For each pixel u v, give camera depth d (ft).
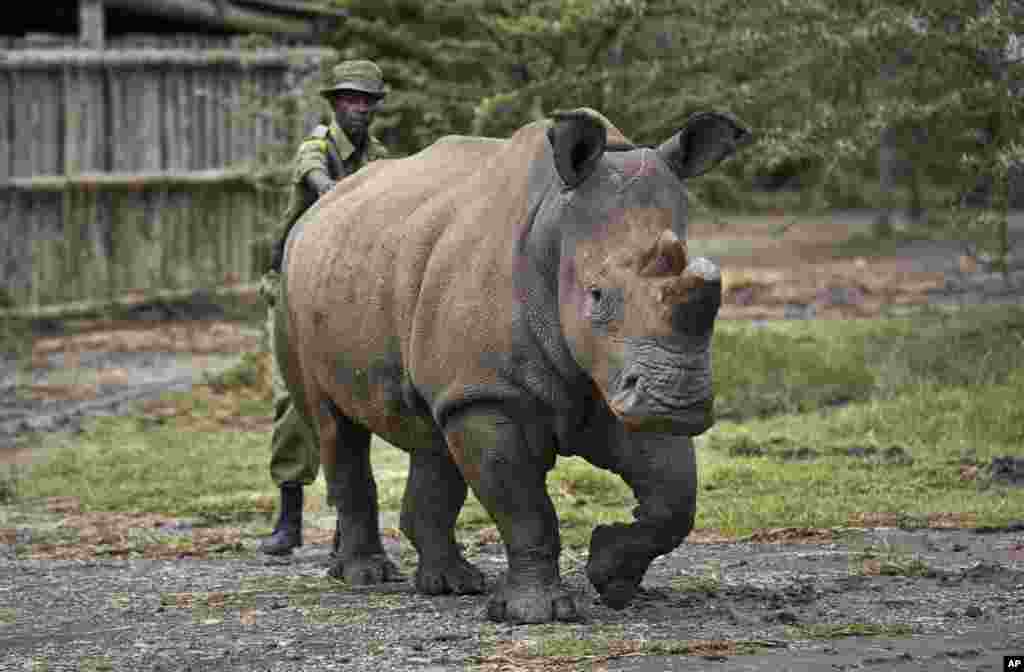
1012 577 55.16
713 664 44.24
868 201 306.96
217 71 165.48
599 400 49.34
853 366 101.40
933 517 66.54
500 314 49.08
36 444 95.09
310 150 64.75
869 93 107.14
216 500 77.71
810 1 99.71
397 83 132.46
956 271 159.63
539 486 50.24
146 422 100.58
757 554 61.00
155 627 52.16
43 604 56.65
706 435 87.35
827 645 46.29
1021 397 88.74
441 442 54.70
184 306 162.09
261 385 110.32
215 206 166.71
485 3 116.98
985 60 99.40
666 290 42.96
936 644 46.29
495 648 46.78
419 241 52.49
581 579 57.52
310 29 169.99
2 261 148.87
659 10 111.14
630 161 46.98
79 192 154.92
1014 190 111.55
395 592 57.41
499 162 51.88
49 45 156.15
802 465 78.64
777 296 158.92
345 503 60.03
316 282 57.06
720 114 46.98
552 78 111.34
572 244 46.75
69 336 142.92
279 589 58.59
